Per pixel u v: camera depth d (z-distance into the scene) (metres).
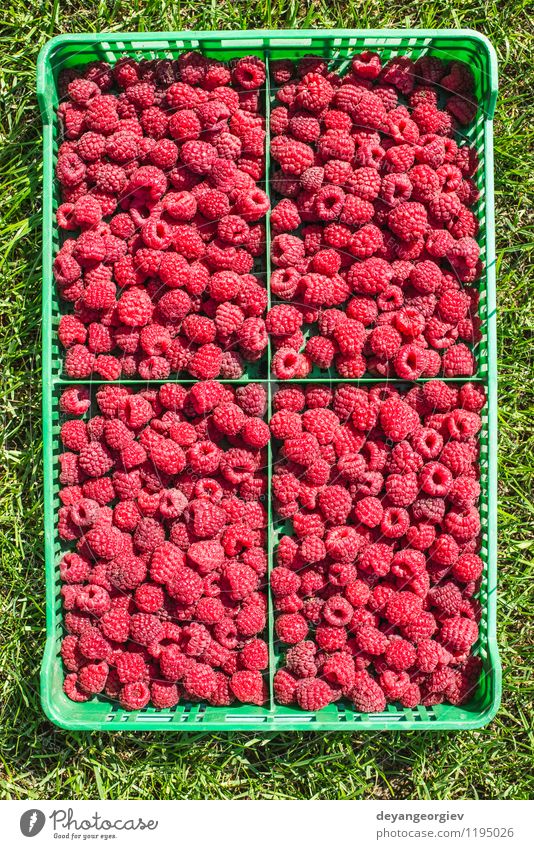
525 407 0.95
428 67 0.87
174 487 0.87
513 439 0.95
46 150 0.86
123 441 0.85
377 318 0.86
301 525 0.85
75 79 0.87
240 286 0.86
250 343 0.85
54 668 0.86
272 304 0.87
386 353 0.85
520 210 0.95
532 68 0.95
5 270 0.93
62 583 0.87
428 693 0.86
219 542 0.86
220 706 0.86
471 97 0.88
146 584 0.85
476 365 0.88
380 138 0.87
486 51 0.85
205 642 0.85
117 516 0.86
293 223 0.86
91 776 0.93
